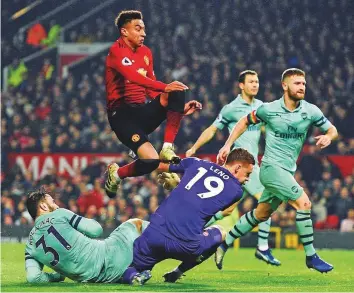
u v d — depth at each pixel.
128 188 22.86
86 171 24.44
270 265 14.27
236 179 9.83
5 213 23.02
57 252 9.58
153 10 32.31
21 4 31.34
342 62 30.53
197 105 10.37
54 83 29.88
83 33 31.34
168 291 9.20
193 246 9.62
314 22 31.66
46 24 31.36
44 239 9.62
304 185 23.20
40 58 30.73
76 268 9.62
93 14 31.75
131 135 10.38
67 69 30.61
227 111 13.86
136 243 9.73
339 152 23.77
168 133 10.30
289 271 12.86
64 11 31.59
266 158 11.76
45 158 25.38
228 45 30.97
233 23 31.84
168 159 10.09
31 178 25.23
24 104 28.59
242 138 13.92
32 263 9.80
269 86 28.56
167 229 9.62
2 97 29.08
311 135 24.47
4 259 14.74
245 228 12.39
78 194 23.45
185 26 31.86
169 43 31.14
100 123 26.66
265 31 31.34
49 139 25.64
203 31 31.69
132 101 10.47
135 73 10.18
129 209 22.34
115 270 9.69
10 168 25.38
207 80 29.09
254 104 13.90
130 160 24.83
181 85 10.05
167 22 32.19
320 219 21.70
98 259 9.66
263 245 13.79
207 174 9.81
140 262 9.72
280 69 29.55
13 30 31.16
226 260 15.52
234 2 32.28
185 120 25.50
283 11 32.06
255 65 29.47
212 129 13.88
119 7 32.06
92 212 21.98
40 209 9.75
